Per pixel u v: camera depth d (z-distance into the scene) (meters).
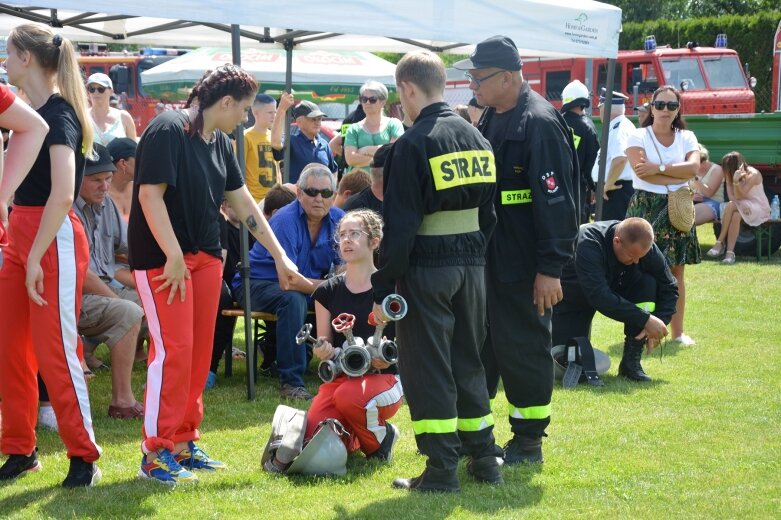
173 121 3.96
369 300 4.84
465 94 19.22
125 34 8.84
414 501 3.80
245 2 5.44
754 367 6.62
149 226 3.91
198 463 4.34
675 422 5.16
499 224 4.23
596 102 16.88
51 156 3.77
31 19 7.71
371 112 9.16
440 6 6.22
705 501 3.87
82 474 4.03
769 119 12.78
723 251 12.52
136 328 5.41
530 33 6.79
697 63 16.62
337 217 6.34
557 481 4.14
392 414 4.51
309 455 4.18
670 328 7.66
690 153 7.57
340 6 5.79
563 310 6.42
